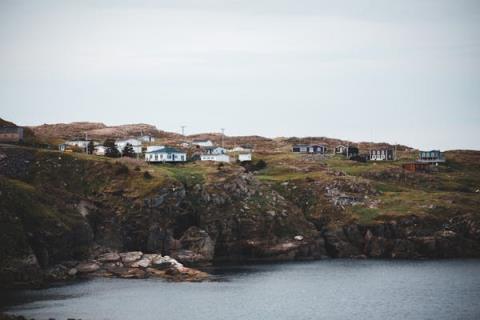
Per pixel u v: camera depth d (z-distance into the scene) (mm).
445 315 172000
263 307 177750
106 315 164750
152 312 169875
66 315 162125
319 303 183625
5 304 171500
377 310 176750
